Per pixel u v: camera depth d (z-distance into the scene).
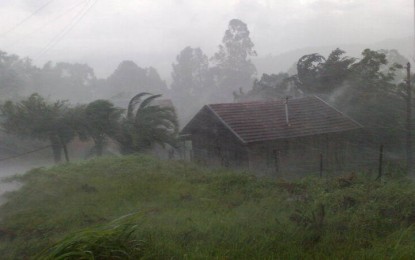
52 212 9.75
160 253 5.72
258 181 12.09
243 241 6.04
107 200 10.77
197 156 20.98
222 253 5.56
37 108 22.27
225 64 47.62
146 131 21.44
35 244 7.07
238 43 47.12
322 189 9.77
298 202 8.94
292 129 18.59
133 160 16.88
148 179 13.34
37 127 22.11
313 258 5.39
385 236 6.23
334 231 6.43
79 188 12.54
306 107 20.16
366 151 18.92
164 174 14.02
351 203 8.11
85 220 8.66
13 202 11.79
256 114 19.31
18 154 26.08
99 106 21.80
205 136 20.36
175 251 5.79
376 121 20.23
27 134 22.86
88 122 21.86
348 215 7.19
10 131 23.14
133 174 14.28
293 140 18.20
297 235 6.23
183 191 11.43
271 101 20.69
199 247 5.90
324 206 7.70
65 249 5.00
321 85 23.02
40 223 8.62
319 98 20.91
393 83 21.31
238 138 17.62
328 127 19.03
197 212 8.85
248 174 13.09
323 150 18.64
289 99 20.64
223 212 8.75
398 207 7.32
